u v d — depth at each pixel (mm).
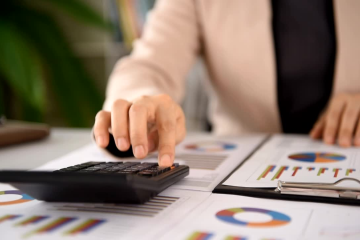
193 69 1724
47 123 2076
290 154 547
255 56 876
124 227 281
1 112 1705
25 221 296
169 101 504
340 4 812
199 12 925
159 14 951
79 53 2062
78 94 1763
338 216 298
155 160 520
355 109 654
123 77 771
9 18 1726
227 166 485
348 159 509
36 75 1617
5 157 585
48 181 296
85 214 310
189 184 397
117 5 1869
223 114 968
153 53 856
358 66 809
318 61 854
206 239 258
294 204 328
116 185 298
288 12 864
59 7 1729
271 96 882
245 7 876
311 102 875
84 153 585
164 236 264
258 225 282
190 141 687
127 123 448
